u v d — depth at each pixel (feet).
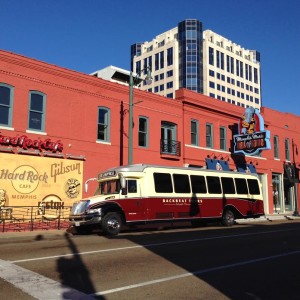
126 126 81.76
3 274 27.04
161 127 90.48
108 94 79.30
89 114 75.66
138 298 21.43
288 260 33.27
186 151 93.50
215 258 34.01
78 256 34.50
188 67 372.38
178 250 38.34
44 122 68.74
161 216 59.62
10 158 63.62
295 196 118.93
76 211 54.49
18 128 65.26
